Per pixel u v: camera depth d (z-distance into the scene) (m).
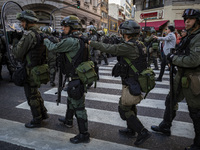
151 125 2.81
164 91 4.71
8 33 3.02
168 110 2.38
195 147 2.02
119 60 2.07
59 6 18.81
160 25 16.59
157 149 2.18
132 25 1.94
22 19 2.22
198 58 1.74
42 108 2.72
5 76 6.23
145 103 3.81
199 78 1.86
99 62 9.31
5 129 2.56
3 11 2.74
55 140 2.31
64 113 3.19
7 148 2.12
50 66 4.82
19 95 4.19
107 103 3.77
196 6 15.89
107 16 35.91
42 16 18.78
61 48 2.01
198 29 1.85
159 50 7.20
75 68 2.09
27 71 2.35
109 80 5.82
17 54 2.24
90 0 26.09
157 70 7.60
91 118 3.03
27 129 2.58
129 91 1.93
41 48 2.34
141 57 1.95
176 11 16.62
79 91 2.07
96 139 2.35
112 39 11.12
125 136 2.46
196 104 1.93
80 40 2.11
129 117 2.05
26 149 2.11
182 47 1.95
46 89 4.71
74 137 2.27
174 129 2.70
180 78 2.04
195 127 2.00
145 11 19.56
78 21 2.13
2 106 3.48
